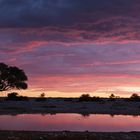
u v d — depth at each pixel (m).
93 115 65.81
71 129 39.84
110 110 79.00
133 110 79.12
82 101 108.50
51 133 29.92
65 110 78.06
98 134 30.12
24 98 115.00
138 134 31.08
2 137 26.80
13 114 66.12
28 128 39.84
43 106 87.25
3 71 109.81
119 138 28.12
